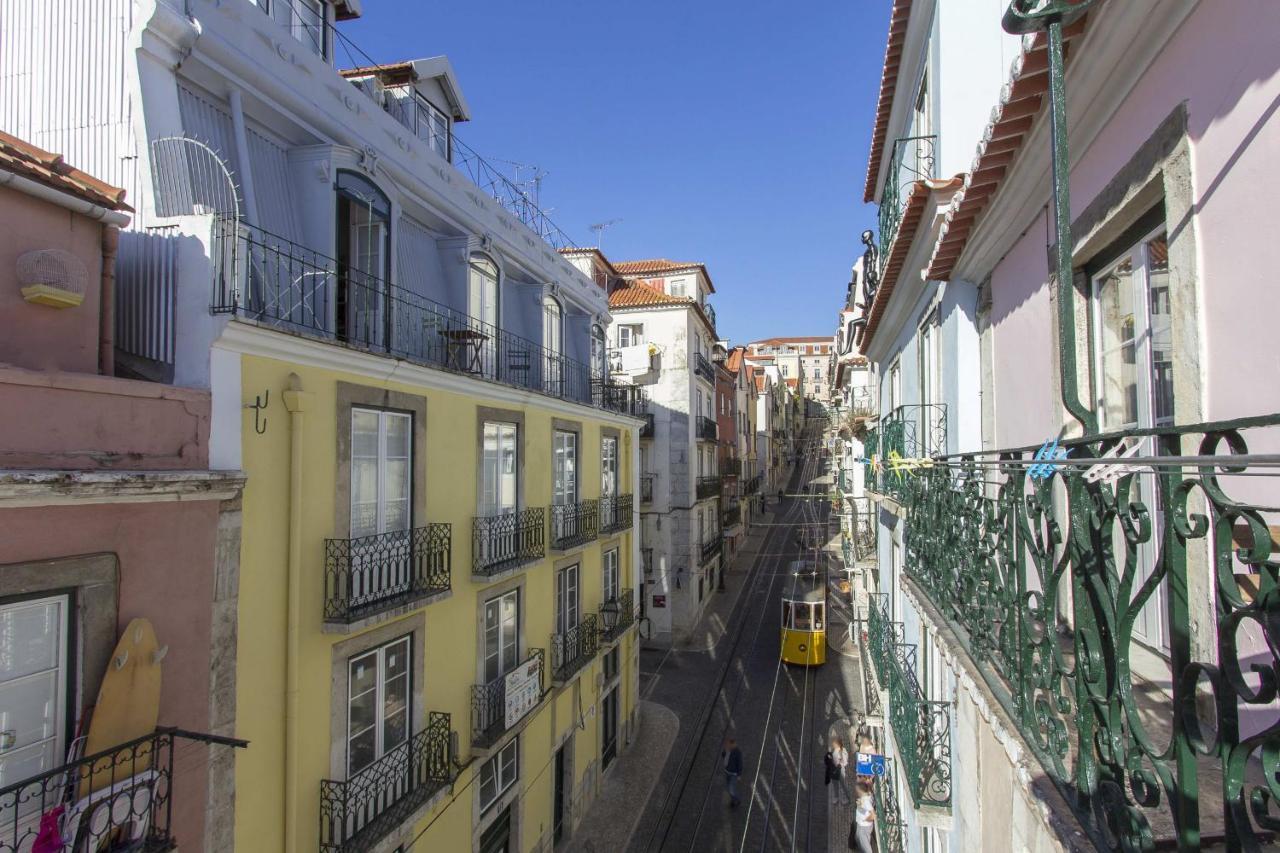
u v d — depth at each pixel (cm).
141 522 479
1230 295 247
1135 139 312
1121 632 180
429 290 951
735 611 2552
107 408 463
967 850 402
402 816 696
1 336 435
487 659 952
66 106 605
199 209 569
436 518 832
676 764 1443
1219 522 142
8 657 412
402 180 878
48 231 464
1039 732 254
